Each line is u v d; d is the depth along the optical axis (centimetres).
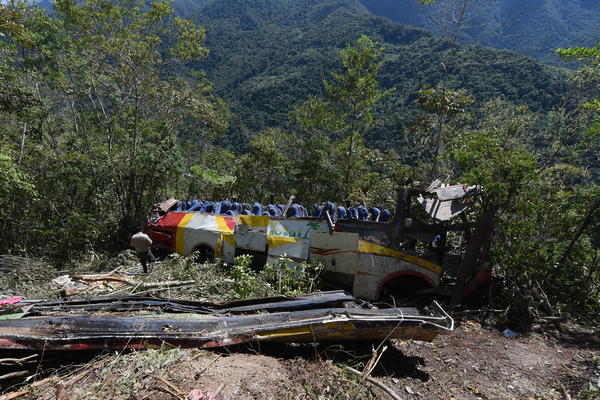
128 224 1193
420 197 634
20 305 418
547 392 364
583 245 614
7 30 1121
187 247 778
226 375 302
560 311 568
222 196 1706
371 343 424
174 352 328
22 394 285
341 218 627
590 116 1319
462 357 425
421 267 566
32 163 1196
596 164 1252
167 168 1304
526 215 607
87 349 326
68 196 1223
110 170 1253
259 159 2281
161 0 1441
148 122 1578
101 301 441
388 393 333
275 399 292
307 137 2308
